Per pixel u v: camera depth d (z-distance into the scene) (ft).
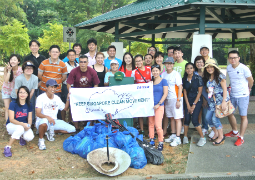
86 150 14.11
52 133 16.93
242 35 38.58
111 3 105.40
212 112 15.92
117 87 16.62
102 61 18.60
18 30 82.38
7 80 17.46
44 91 18.04
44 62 17.70
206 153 14.73
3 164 13.24
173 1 20.74
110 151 13.32
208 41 19.33
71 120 20.43
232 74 16.05
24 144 16.12
